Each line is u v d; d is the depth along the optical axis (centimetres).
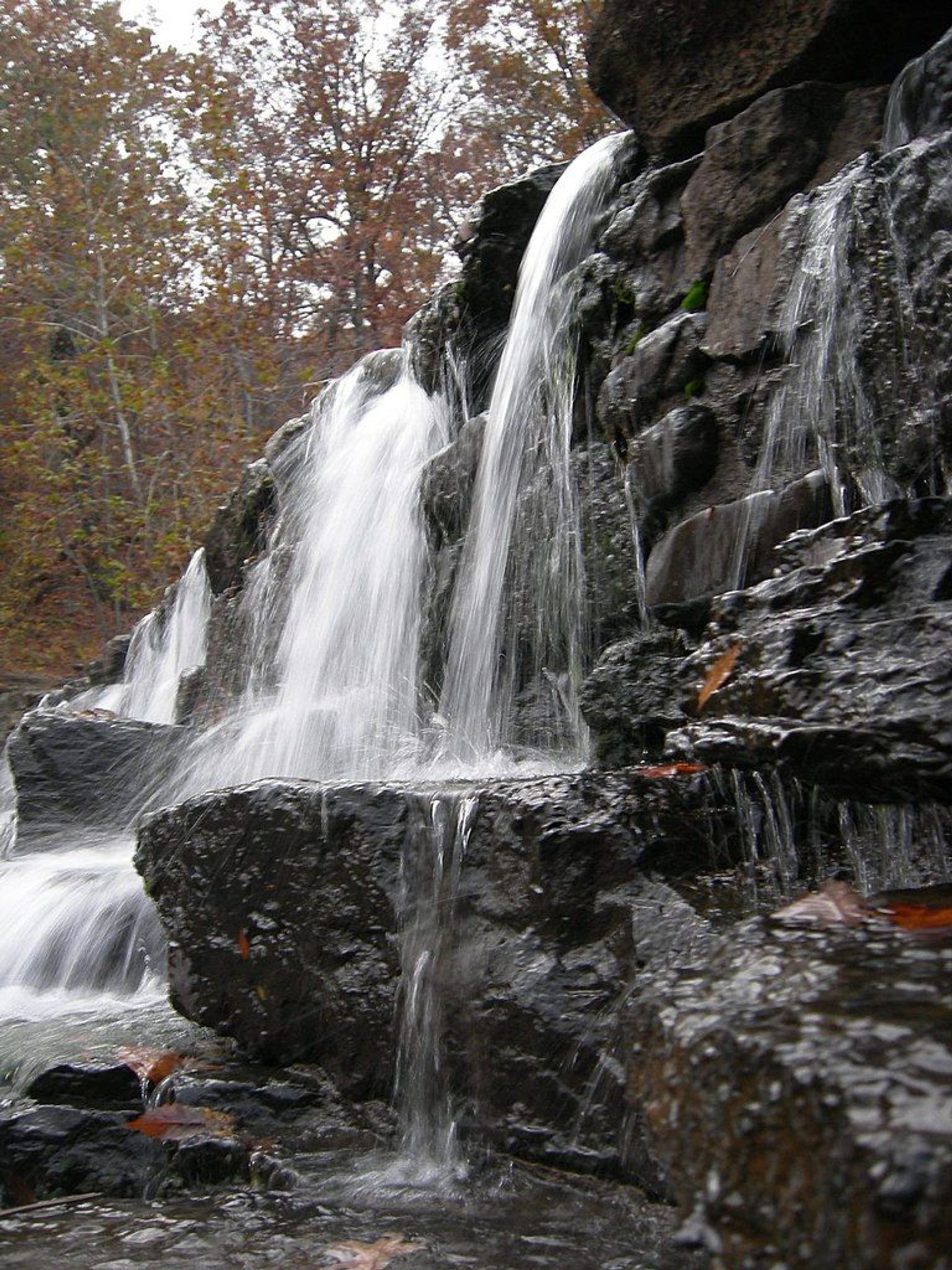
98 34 2867
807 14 485
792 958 179
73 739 811
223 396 2294
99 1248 288
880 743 220
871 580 261
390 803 373
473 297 735
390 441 819
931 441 329
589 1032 295
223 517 1026
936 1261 113
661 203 531
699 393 470
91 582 2339
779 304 436
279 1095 366
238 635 937
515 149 2420
